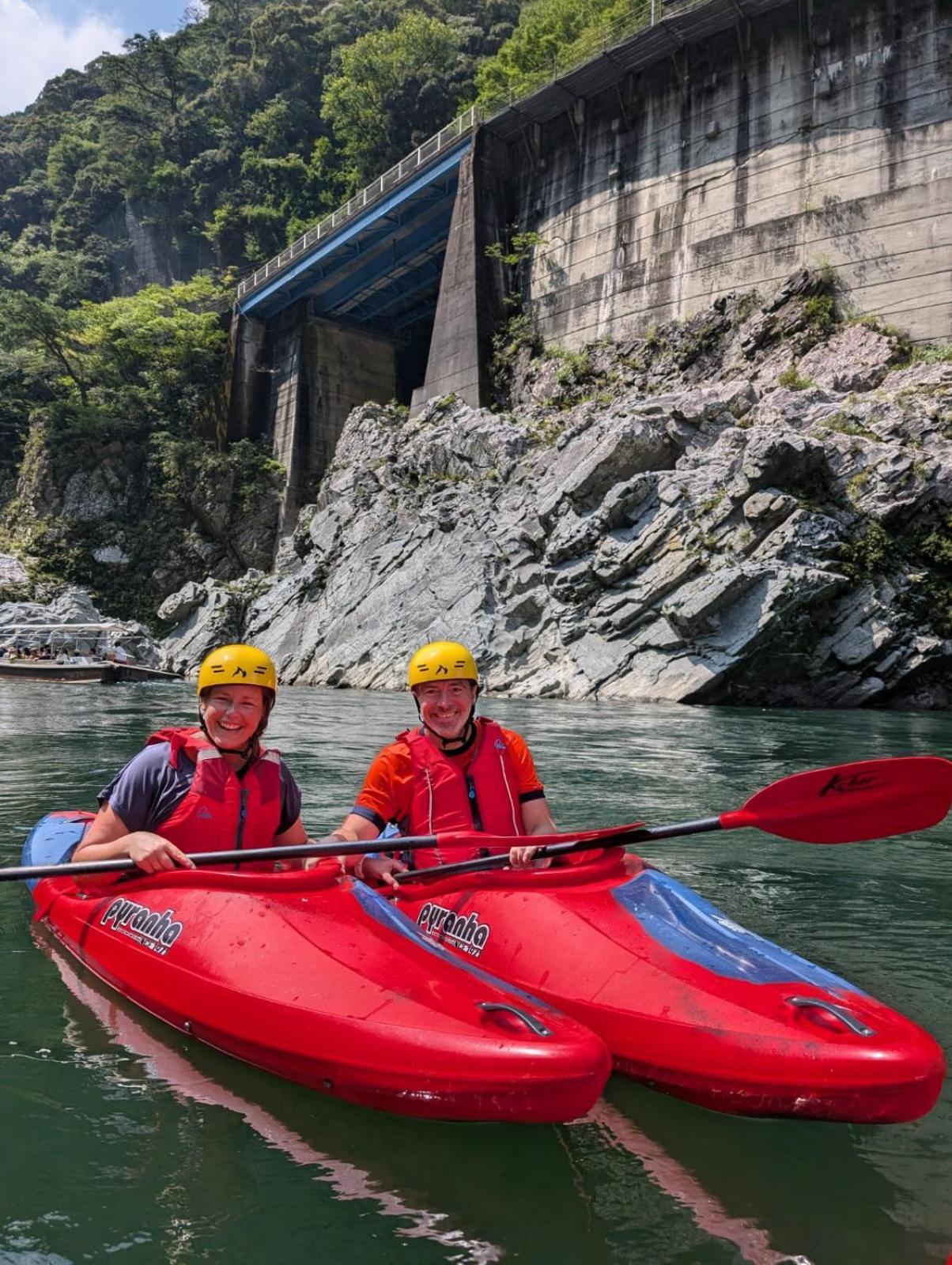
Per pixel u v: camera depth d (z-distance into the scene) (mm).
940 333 25281
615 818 6965
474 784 4086
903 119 26469
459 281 35531
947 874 5543
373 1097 2707
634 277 31797
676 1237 2156
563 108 34062
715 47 30109
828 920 4602
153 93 71875
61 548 45656
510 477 26797
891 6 26781
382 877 3943
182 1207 2238
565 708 17422
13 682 25406
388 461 32750
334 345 46188
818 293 27172
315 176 60156
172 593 44812
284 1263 2039
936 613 19578
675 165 31141
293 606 32125
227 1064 3021
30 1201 2250
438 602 25281
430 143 38906
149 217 67375
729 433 21797
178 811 3752
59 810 7012
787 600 18641
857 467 20266
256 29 70250
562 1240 2135
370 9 71000
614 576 21234
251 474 45188
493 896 3656
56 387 52094
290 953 3105
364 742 11914
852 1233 2178
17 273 67750
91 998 3537
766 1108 2693
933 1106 2662
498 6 68062
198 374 50469
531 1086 2504
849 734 13375
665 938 3279
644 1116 2766
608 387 30703
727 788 8336
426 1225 2189
